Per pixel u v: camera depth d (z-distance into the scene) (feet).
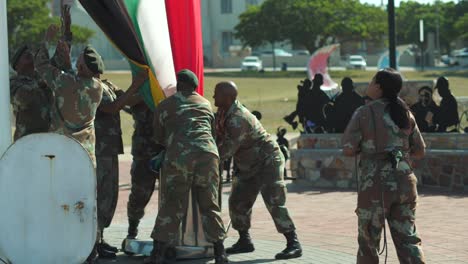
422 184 48.78
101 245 30.09
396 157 22.81
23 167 23.47
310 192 48.60
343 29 274.77
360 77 220.23
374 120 23.13
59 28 27.37
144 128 30.35
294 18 273.75
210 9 369.91
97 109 28.60
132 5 28.78
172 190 27.45
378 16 283.18
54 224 23.56
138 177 30.60
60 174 23.50
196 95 28.09
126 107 31.12
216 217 27.89
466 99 60.80
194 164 27.25
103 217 28.45
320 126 52.11
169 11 29.91
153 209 43.09
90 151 26.20
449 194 45.65
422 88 48.65
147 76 29.17
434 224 36.40
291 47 363.76
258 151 29.55
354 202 43.88
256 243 32.96
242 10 367.04
